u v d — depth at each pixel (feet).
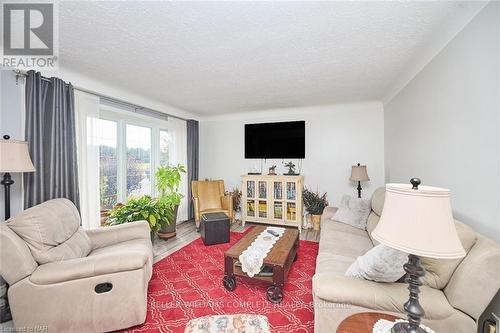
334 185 13.26
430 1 4.49
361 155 12.67
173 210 11.48
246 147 14.88
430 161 6.59
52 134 7.38
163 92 10.41
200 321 4.98
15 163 5.71
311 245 10.61
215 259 9.06
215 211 12.84
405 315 3.76
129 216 8.88
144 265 5.40
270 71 8.04
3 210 6.50
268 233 8.59
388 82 9.15
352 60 7.18
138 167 12.27
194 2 4.52
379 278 4.21
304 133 13.60
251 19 5.07
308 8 4.70
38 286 4.71
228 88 9.87
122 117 11.35
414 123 7.75
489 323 4.01
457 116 5.28
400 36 5.77
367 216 9.11
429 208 2.61
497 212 4.11
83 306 4.91
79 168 8.47
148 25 5.29
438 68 6.13
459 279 3.65
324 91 10.32
